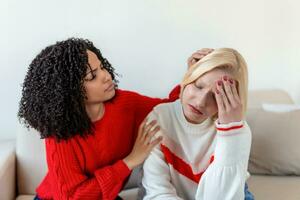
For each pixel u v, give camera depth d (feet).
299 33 5.23
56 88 3.08
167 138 3.59
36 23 4.66
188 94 3.33
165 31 4.92
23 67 4.78
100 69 3.35
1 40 4.67
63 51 3.15
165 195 3.37
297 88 5.47
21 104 3.34
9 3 4.56
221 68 3.20
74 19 4.71
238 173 3.19
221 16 4.99
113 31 4.82
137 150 3.50
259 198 4.10
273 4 5.07
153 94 5.13
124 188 4.53
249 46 5.18
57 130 3.20
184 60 5.05
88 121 3.33
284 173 4.58
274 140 4.52
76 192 3.37
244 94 3.32
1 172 4.00
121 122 3.61
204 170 3.56
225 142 3.17
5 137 5.01
